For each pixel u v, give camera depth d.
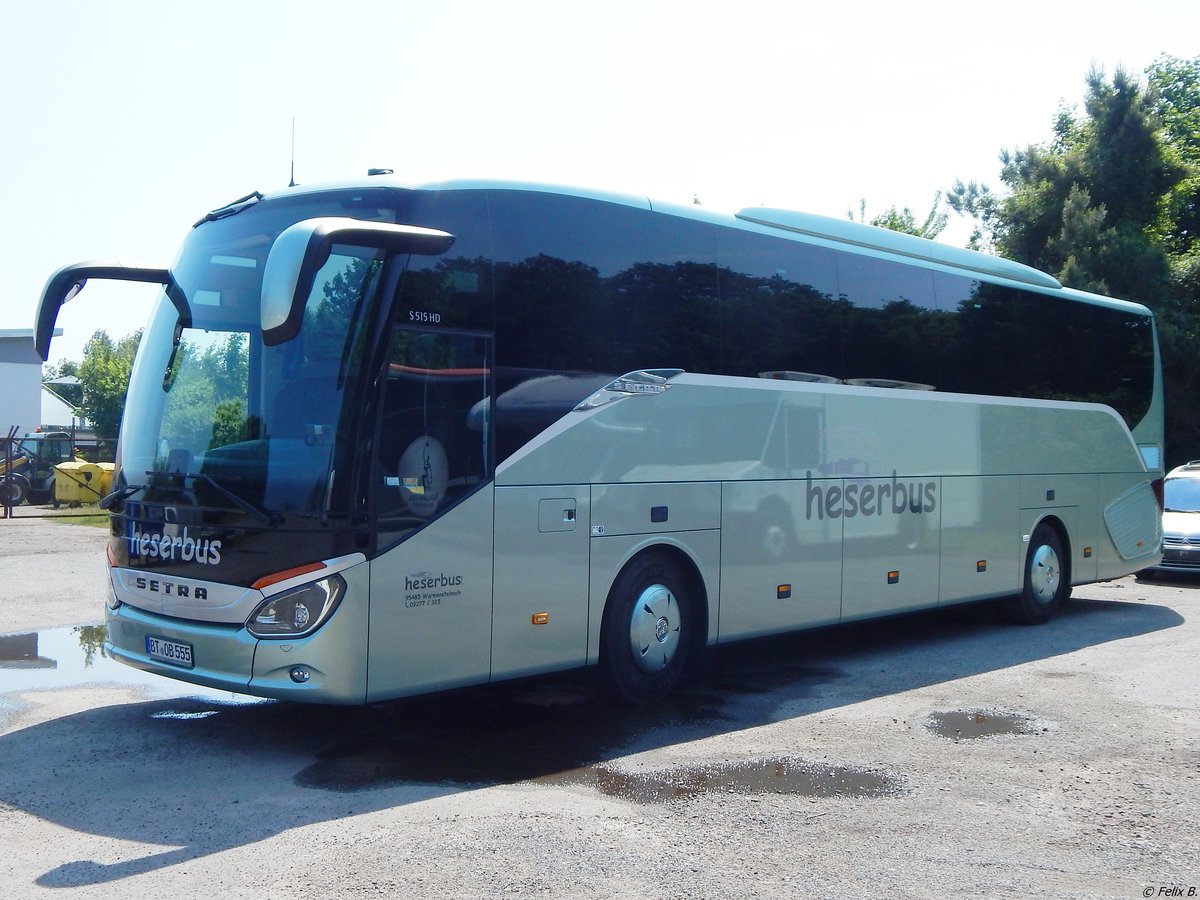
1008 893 4.66
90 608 12.19
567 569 7.34
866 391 10.01
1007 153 31.44
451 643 6.67
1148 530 14.34
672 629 8.24
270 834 5.23
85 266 7.32
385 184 6.77
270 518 6.25
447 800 5.80
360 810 5.61
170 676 6.71
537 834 5.27
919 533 10.61
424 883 4.63
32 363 42.12
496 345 6.98
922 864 4.98
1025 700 8.45
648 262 8.05
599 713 7.91
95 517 25.28
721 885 4.68
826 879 4.78
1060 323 12.86
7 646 10.04
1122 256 28.16
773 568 9.01
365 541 6.25
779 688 8.90
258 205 7.09
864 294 10.11
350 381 6.31
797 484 9.23
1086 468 13.17
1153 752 6.93
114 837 5.18
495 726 7.49
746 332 8.83
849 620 9.84
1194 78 42.91
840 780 6.27
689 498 8.25
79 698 8.04
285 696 6.21
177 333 7.11
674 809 5.70
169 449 6.86
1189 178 31.72
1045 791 6.11
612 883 4.67
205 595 6.48
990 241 32.19
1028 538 12.20
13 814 5.51
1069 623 12.73
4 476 26.95
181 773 6.24
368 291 6.40
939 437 10.89
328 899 4.45
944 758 6.76
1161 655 10.53
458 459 6.73
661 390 8.05
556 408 7.30
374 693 6.30
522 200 7.25
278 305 5.55
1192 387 29.41
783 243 9.30
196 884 4.60
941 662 10.14
